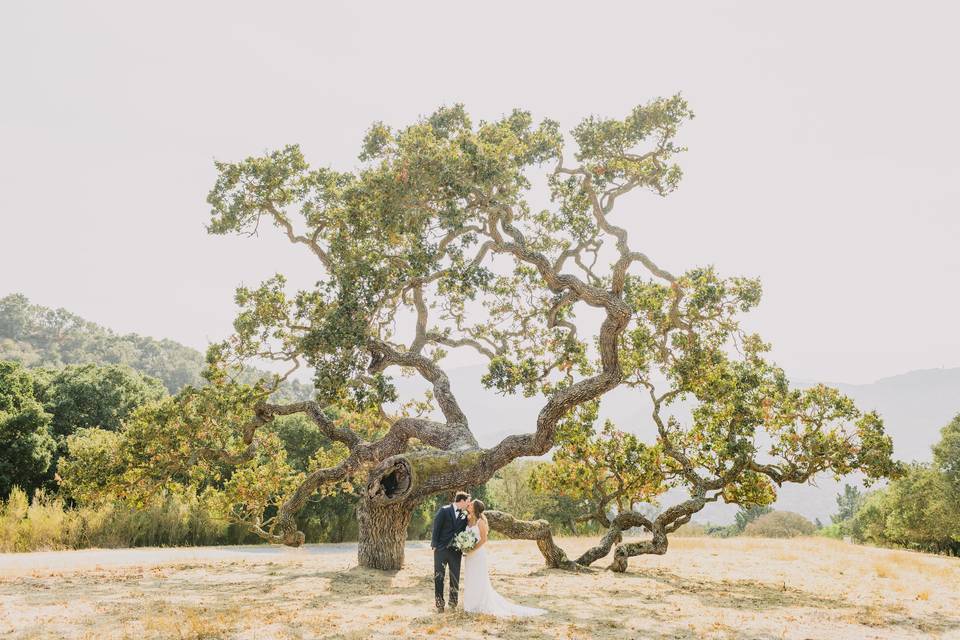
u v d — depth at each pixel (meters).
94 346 197.50
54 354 182.88
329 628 7.72
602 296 13.58
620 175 15.07
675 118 14.55
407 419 15.28
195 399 15.76
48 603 9.07
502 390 17.41
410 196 12.82
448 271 14.95
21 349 181.25
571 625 8.43
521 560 17.66
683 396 17.33
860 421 15.64
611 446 17.72
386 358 15.56
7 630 7.32
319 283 15.41
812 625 9.27
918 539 45.31
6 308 198.00
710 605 10.84
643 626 8.72
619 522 17.08
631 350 17.55
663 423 17.52
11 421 33.34
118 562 16.17
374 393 14.52
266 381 16.16
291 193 16.06
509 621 8.50
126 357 192.50
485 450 13.62
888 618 10.09
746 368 16.44
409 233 14.12
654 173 14.90
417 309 16.69
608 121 14.78
